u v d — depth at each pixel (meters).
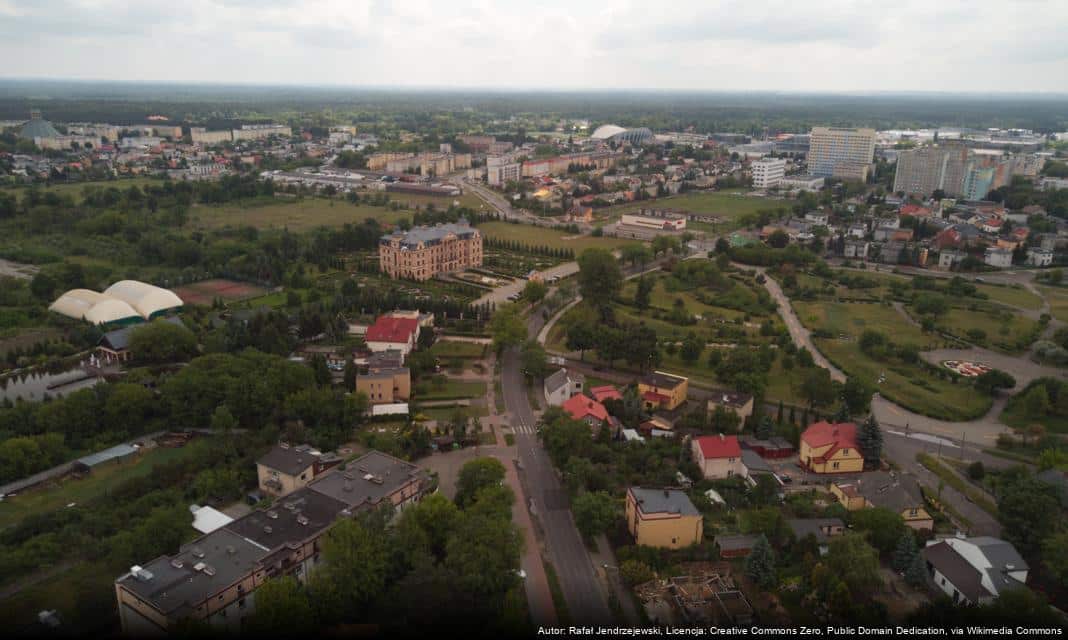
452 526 191.75
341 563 170.88
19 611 170.25
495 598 169.88
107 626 167.88
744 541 199.75
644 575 185.62
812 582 180.12
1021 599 166.75
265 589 160.62
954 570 186.88
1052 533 198.62
